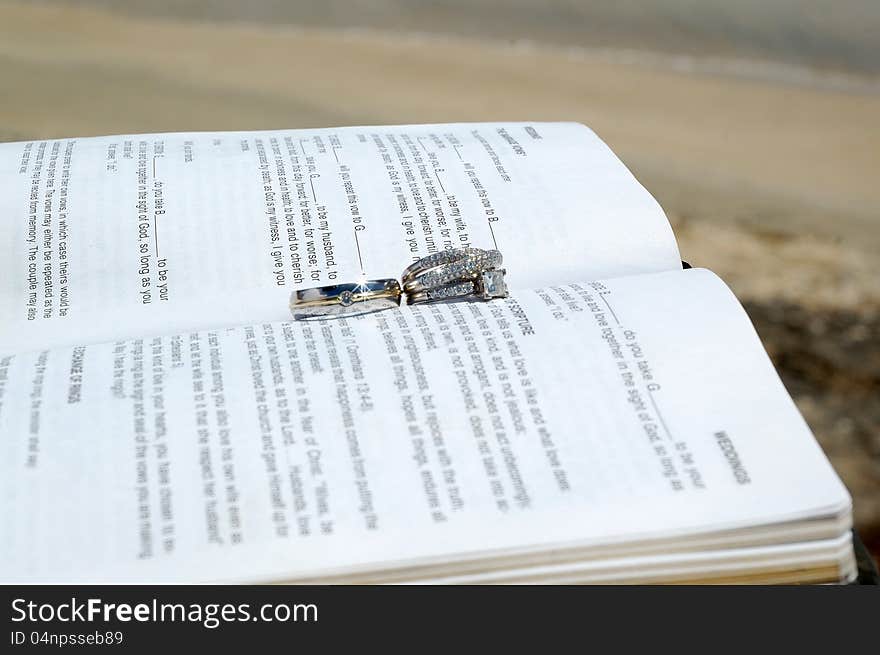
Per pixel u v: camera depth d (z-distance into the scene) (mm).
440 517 341
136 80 792
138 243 400
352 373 365
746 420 356
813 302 635
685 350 369
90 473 346
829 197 720
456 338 374
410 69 850
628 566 342
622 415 357
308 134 444
